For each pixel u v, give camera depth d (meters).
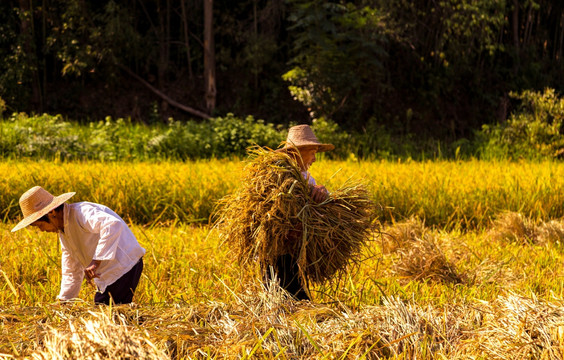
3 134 14.05
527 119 17.83
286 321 3.19
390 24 18.56
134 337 2.63
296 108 20.55
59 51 18.53
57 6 19.23
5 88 18.31
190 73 20.95
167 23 20.88
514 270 5.84
